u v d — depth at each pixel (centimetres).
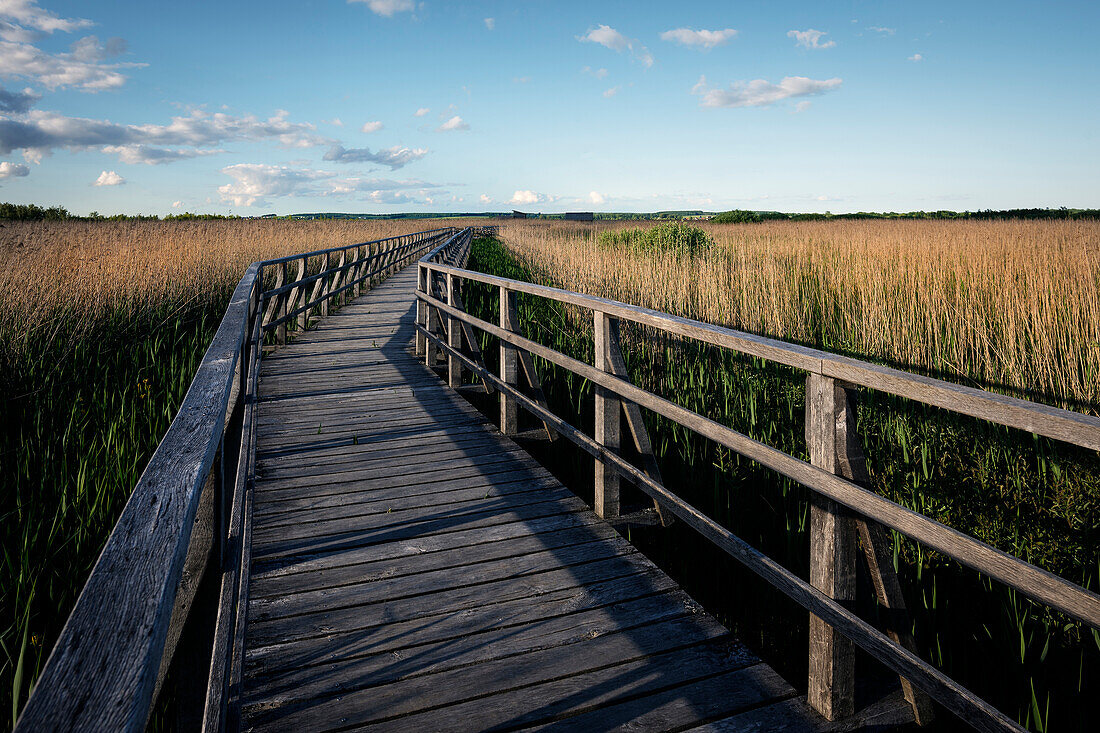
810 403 202
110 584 72
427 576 298
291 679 226
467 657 239
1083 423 127
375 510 368
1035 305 635
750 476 448
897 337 705
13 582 292
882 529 198
